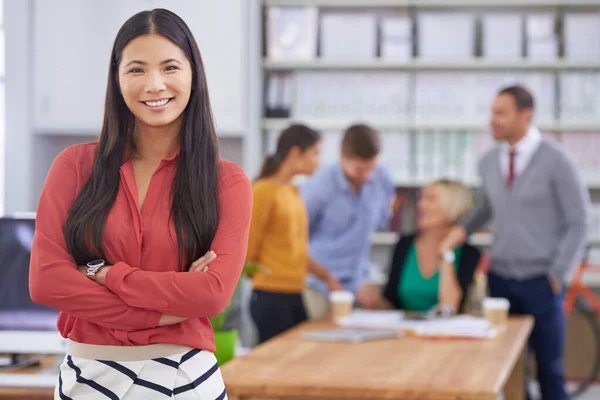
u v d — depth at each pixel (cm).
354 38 693
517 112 521
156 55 196
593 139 690
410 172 691
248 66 658
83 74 649
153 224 197
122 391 190
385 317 468
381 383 294
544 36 687
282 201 462
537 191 521
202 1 657
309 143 466
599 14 687
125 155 203
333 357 348
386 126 690
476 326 431
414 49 708
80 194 200
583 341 688
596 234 688
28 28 648
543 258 522
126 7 648
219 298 194
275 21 691
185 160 202
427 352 364
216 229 202
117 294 191
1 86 671
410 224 697
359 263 560
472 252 507
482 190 549
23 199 651
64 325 200
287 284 469
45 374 321
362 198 553
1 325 333
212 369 198
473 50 690
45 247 197
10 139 652
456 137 689
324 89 693
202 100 205
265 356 349
